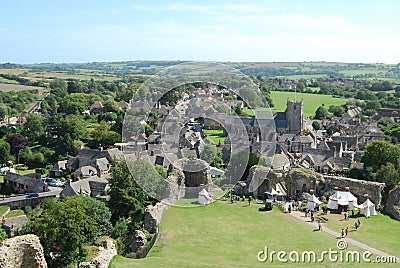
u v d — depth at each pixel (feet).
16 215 246.88
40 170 366.84
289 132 444.14
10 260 81.20
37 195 280.10
